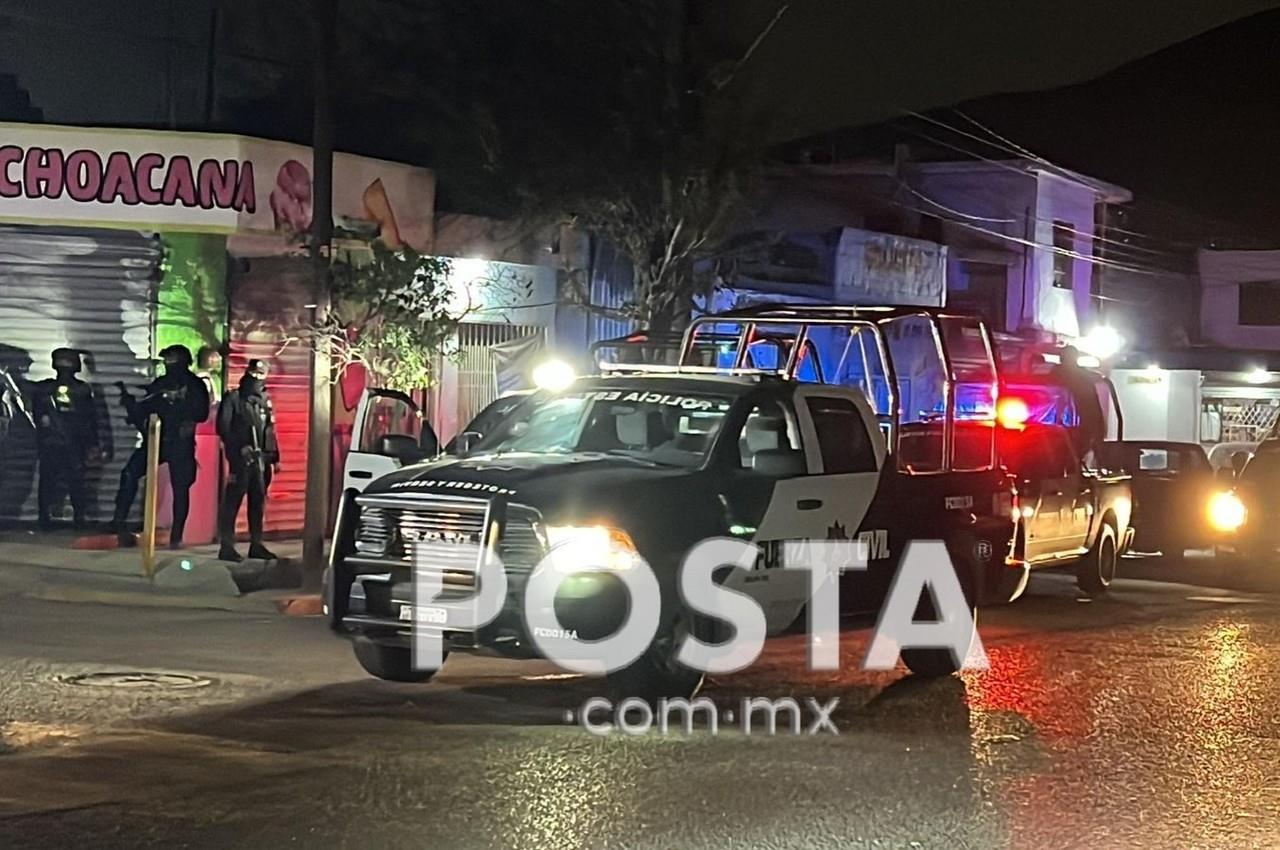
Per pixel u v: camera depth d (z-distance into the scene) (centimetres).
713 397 1202
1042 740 1048
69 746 957
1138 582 2164
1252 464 2194
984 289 3753
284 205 2028
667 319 2050
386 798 849
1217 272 4591
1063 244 3947
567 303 2173
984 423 1848
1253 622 1706
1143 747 1030
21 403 1962
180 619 1471
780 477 1169
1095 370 2691
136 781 878
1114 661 1406
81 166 1948
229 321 2009
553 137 2045
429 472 1105
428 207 2211
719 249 2214
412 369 1786
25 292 1970
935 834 805
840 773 938
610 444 1239
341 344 1711
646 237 2052
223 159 1967
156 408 1862
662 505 1086
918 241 3206
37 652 1270
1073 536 1881
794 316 1459
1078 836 808
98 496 1972
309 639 1370
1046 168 3738
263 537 2056
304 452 2111
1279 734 1080
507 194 2134
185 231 1975
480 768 923
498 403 1386
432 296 1822
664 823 812
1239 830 825
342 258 1834
